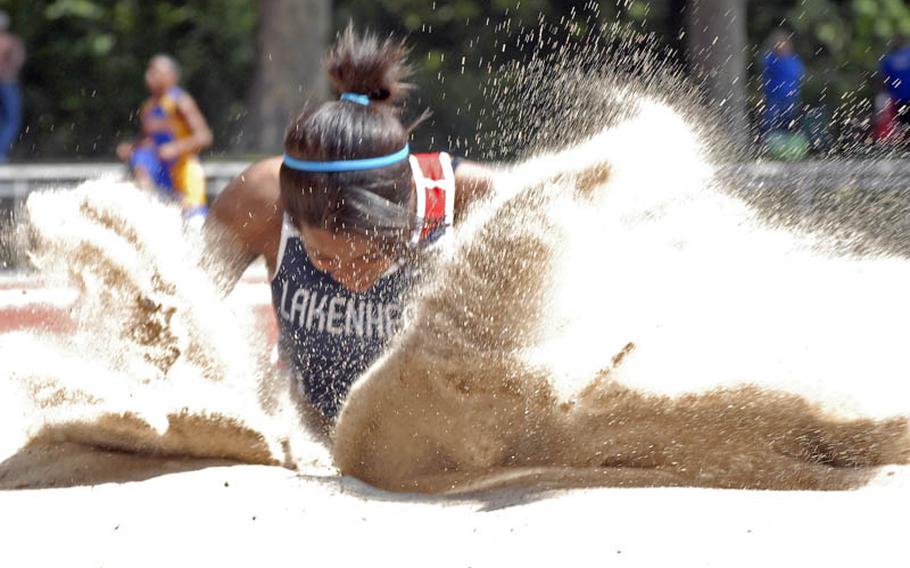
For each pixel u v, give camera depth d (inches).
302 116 470.6
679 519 397.4
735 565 356.2
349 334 507.2
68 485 463.2
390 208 467.8
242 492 439.8
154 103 1430.9
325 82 2235.5
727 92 1125.1
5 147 2007.9
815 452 477.7
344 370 515.8
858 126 1295.5
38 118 2746.1
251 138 2231.8
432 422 465.4
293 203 469.1
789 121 1317.7
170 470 476.1
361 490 454.9
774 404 465.1
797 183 864.9
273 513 415.2
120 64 2760.8
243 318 555.2
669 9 2026.3
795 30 2442.2
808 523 389.7
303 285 509.4
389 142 469.7
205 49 2785.4
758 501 418.0
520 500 429.4
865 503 412.8
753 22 2455.7
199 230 528.4
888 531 379.9
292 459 499.2
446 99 2409.0
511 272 442.6
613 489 445.7
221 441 485.1
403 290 492.7
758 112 1239.5
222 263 530.0
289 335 523.8
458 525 400.5
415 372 455.5
